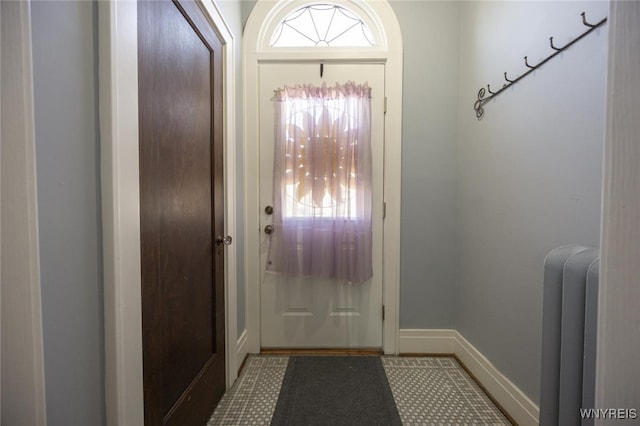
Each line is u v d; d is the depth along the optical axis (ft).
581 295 2.54
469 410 4.70
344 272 6.38
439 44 6.29
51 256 1.88
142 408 2.61
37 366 1.67
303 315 6.56
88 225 2.15
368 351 6.52
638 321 1.52
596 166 3.05
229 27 5.24
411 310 6.47
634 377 1.54
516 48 4.41
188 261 3.75
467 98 5.97
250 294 6.42
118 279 2.30
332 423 4.42
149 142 2.86
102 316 2.28
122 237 2.34
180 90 3.52
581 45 3.23
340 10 6.46
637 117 1.49
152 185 2.91
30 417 1.67
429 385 5.34
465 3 6.07
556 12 3.61
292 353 6.45
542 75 3.85
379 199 6.44
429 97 6.34
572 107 3.36
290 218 6.32
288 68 6.35
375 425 4.38
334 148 6.30
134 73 2.48
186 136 3.68
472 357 5.63
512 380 4.47
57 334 1.92
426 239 6.42
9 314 1.63
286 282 6.51
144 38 2.77
